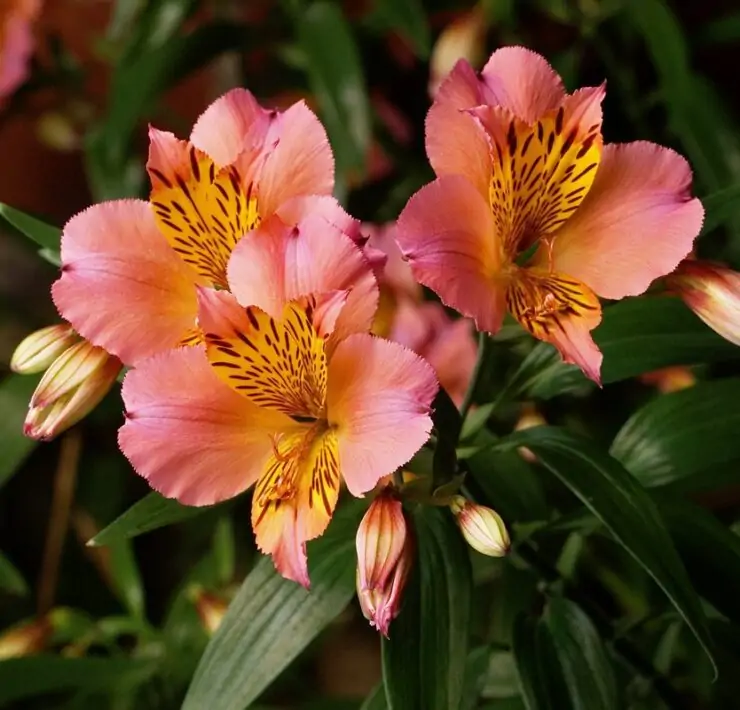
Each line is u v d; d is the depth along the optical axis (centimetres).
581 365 52
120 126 68
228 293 51
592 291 53
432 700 52
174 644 66
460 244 52
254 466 53
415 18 67
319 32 68
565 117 52
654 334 57
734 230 67
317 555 55
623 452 58
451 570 53
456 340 62
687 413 57
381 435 51
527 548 58
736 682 60
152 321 53
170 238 53
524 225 53
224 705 54
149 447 52
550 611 56
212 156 54
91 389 54
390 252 62
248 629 55
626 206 53
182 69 69
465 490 56
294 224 52
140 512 55
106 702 66
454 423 54
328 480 52
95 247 53
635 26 69
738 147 68
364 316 51
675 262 53
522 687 54
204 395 52
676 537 56
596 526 57
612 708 54
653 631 63
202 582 68
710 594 55
